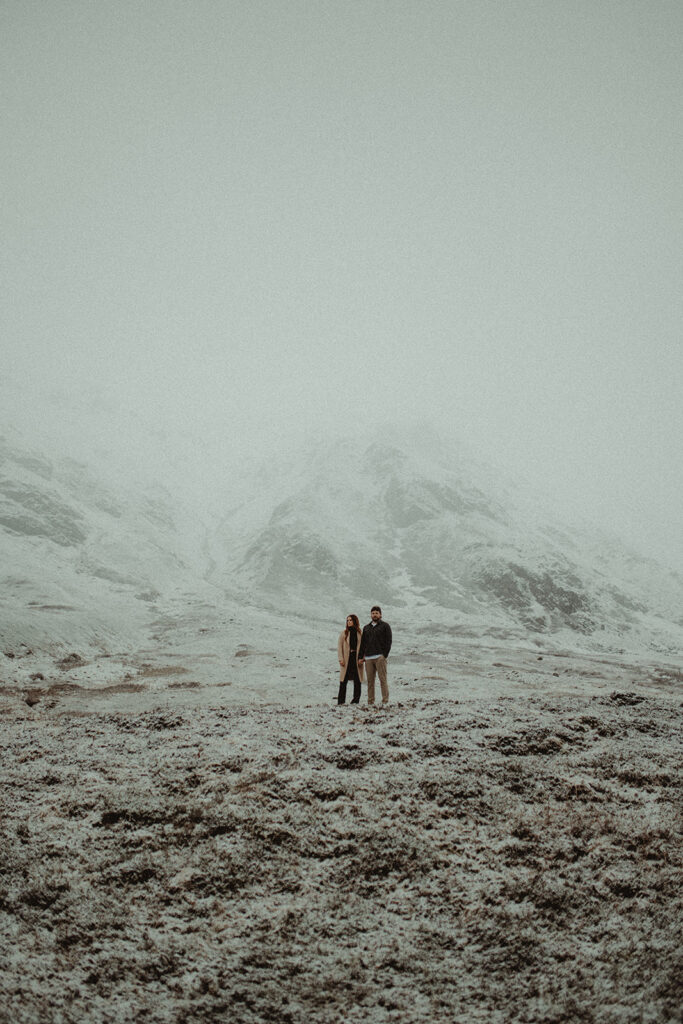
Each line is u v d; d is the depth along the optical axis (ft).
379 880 17.84
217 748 26.00
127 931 15.80
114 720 32.48
